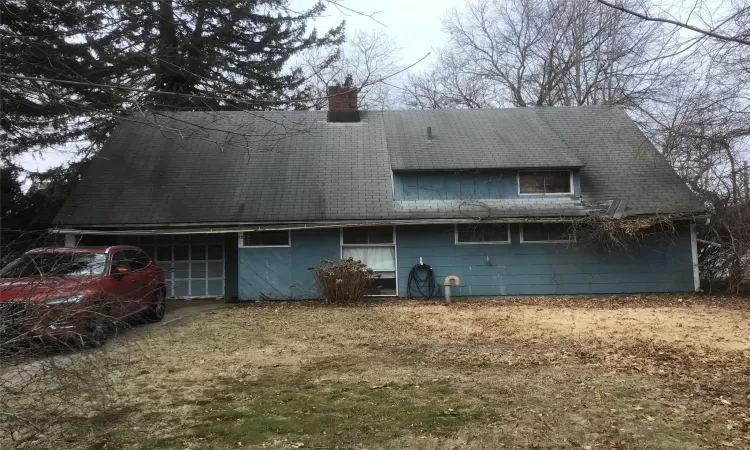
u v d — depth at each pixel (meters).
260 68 17.56
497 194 16.23
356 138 18.83
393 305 14.02
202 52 13.22
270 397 5.82
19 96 7.41
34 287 3.97
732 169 15.32
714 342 8.73
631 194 16.30
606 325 10.48
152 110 6.70
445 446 4.43
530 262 15.85
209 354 8.03
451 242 15.88
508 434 4.67
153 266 11.52
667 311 12.33
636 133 19.22
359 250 15.92
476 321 11.14
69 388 4.45
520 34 30.22
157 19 7.80
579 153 18.22
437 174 16.22
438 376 6.63
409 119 19.97
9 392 3.99
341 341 9.04
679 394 5.83
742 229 15.33
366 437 4.64
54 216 16.03
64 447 4.44
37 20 8.15
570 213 15.41
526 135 18.05
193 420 5.11
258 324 10.94
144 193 15.84
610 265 15.88
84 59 9.23
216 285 16.47
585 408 5.35
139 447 4.46
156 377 6.69
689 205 15.62
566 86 29.12
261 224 15.16
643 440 4.53
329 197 15.97
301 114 20.12
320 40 19.41
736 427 4.84
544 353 7.98
